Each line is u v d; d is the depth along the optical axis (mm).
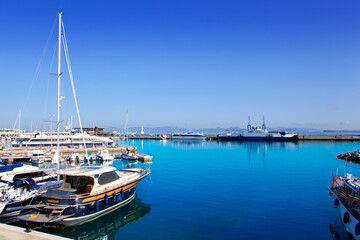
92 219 19797
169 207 23141
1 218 18984
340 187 20859
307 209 22625
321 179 35500
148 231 18188
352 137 139875
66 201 18156
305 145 109500
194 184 32000
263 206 23422
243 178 35906
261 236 17344
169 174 38969
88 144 81312
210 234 17688
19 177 24594
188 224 19391
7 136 105438
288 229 18406
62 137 78062
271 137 138125
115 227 18906
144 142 132375
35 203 20703
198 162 53625
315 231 18078
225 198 25891
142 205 23656
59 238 13117
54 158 29188
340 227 18703
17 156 55031
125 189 22859
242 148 92938
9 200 18938
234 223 19484
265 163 52062
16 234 13539
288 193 27828
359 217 15953
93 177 20094
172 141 140875
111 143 86750
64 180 20531
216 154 70750
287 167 46875
